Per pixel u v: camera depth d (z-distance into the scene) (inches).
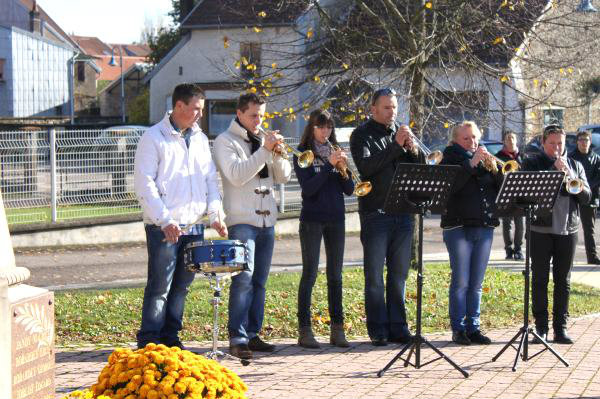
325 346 350.9
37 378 196.5
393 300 358.0
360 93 486.3
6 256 182.9
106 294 442.6
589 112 1295.5
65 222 656.4
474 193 357.7
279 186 751.7
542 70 508.7
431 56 498.3
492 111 492.1
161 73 1487.5
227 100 1396.4
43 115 1959.9
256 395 277.3
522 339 323.0
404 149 329.4
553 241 363.9
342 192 346.6
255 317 339.0
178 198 303.3
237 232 323.6
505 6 498.0
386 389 288.5
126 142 678.5
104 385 199.2
